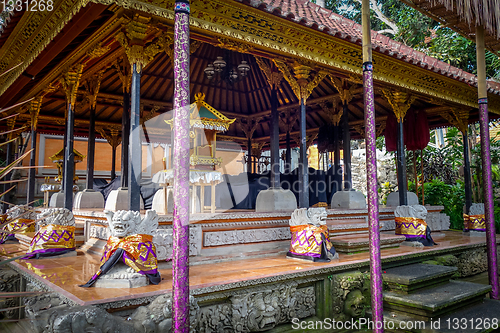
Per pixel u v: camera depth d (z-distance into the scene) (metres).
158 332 2.67
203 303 3.30
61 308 2.57
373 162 3.11
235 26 4.29
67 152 5.39
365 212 6.81
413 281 4.32
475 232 8.07
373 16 15.77
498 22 4.43
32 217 6.28
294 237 4.82
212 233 4.61
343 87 7.50
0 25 4.83
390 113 9.23
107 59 5.42
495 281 4.92
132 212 3.42
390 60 6.16
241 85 10.66
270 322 3.63
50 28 4.34
